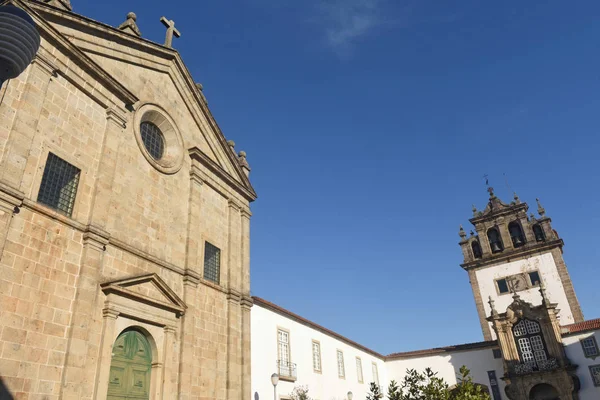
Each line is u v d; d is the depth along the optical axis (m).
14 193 9.90
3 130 10.17
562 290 41.59
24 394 9.27
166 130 16.91
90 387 10.82
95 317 11.47
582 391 34.00
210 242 17.62
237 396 16.47
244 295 18.50
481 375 38.31
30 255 10.19
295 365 24.89
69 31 13.30
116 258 12.70
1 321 9.20
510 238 45.91
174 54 17.58
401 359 41.94
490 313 43.28
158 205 15.15
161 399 13.01
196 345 15.16
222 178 19.31
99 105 13.58
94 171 12.74
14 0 11.37
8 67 4.71
